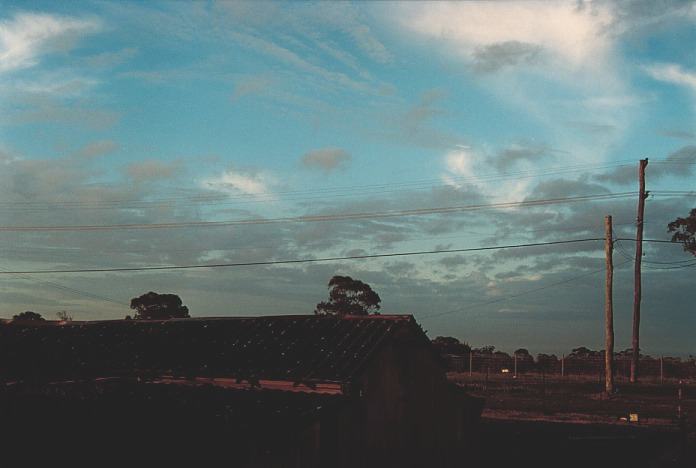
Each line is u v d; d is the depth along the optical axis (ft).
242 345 55.72
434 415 52.31
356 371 45.93
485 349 211.61
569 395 115.96
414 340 51.49
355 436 45.21
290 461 41.14
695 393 119.24
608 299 113.80
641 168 124.88
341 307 176.14
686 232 150.51
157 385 52.60
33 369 55.31
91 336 64.64
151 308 180.65
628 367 161.68
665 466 60.95
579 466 59.88
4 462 45.11
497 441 65.92
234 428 40.24
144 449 41.65
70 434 44.09
